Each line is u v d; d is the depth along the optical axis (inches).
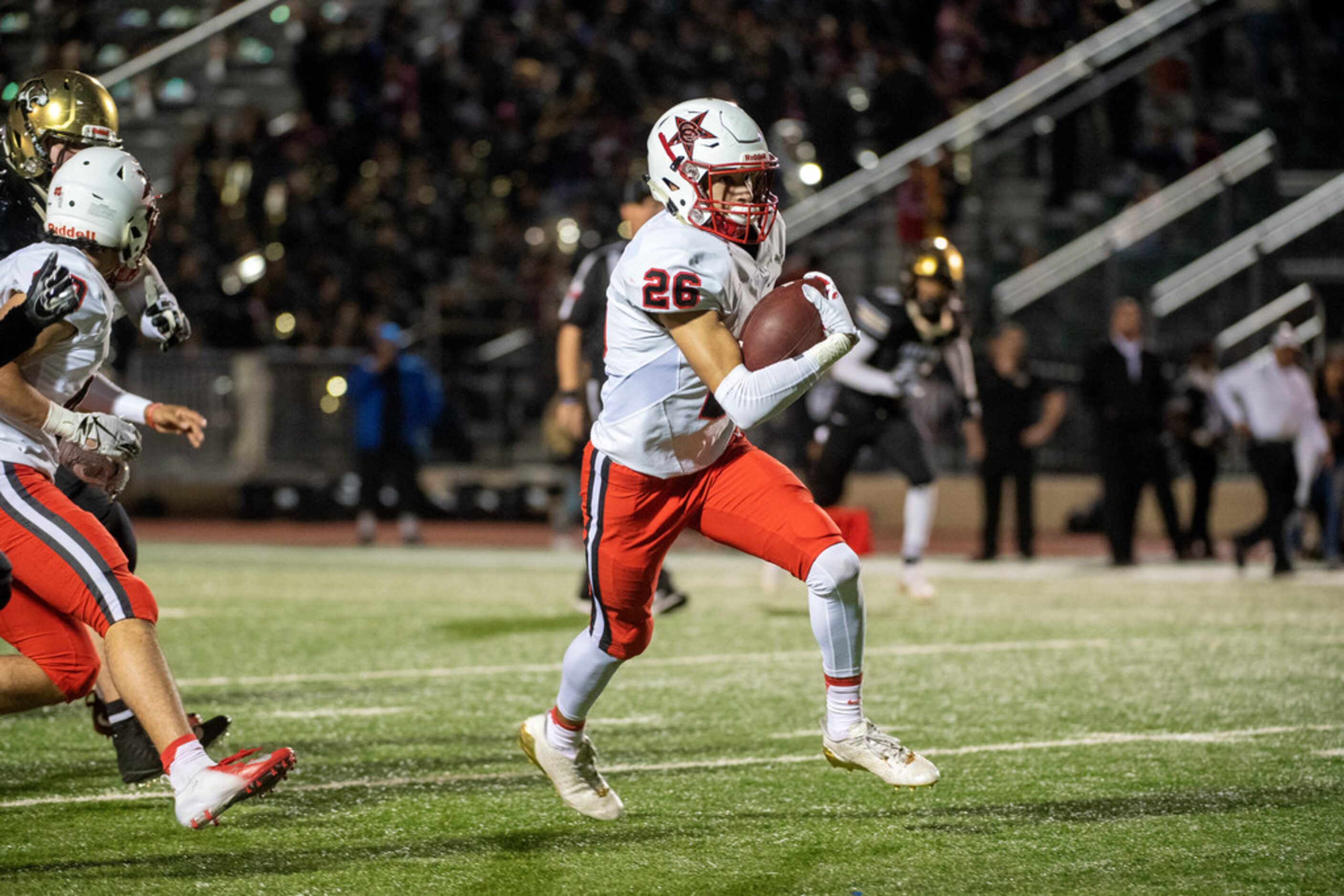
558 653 922.1
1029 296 2066.9
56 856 485.4
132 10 2699.3
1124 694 785.6
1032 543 1683.1
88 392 566.9
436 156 2472.9
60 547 481.4
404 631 1018.7
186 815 458.0
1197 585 1378.0
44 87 526.6
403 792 572.7
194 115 2583.7
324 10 2723.9
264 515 2106.3
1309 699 771.4
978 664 886.4
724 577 1435.8
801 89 2416.3
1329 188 2274.9
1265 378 1445.6
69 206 494.0
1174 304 2102.6
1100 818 534.0
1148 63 2512.3
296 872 469.1
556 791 525.7
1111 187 2385.6
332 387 2118.6
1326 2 2859.3
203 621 1058.1
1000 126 2313.0
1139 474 1582.2
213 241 2249.0
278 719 711.1
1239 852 490.3
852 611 494.3
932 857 486.9
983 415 1647.4
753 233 485.4
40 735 668.7
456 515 2154.3
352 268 2294.5
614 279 490.9
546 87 2549.2
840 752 503.8
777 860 484.4
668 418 482.6
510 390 2235.5
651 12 2628.0
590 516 498.0
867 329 1131.9
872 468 2145.7
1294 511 1505.9
